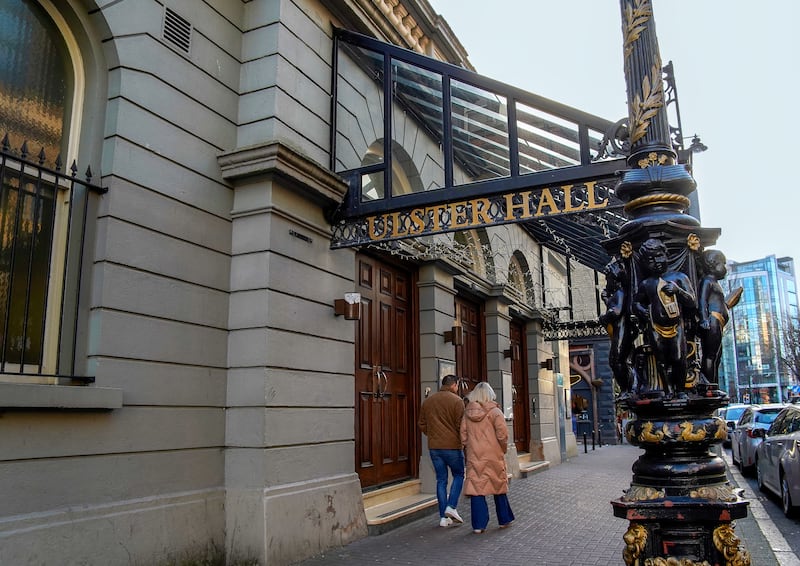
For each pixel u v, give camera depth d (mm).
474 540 6840
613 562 5898
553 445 15891
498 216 6262
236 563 5738
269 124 6617
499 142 10008
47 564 4406
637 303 3451
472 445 7395
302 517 6121
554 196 6008
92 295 5121
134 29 5645
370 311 8359
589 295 20000
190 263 5938
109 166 5309
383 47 7449
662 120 3748
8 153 4594
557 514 8477
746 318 86875
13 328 4707
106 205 5238
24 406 4332
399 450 8805
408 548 6473
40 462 4500
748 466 12883
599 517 8234
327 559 6047
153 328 5500
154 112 5746
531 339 15492
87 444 4828
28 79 5098
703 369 3389
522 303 14250
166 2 6008
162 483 5418
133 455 5191
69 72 5434
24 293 4805
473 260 11914
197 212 6086
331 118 7609
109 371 5074
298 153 6363
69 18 5402
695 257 3512
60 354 4918
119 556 4906
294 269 6539
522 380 15117
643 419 3363
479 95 8672
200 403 5883
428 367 9344
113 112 5414
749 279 88500
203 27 6434
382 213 6891
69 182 5195
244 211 6383
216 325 6152
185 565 5453
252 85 6812
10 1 5027
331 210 7113
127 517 5020
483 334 12711
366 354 8141
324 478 6586
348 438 7078
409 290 9508
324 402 6758
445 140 6816
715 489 3184
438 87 9008
